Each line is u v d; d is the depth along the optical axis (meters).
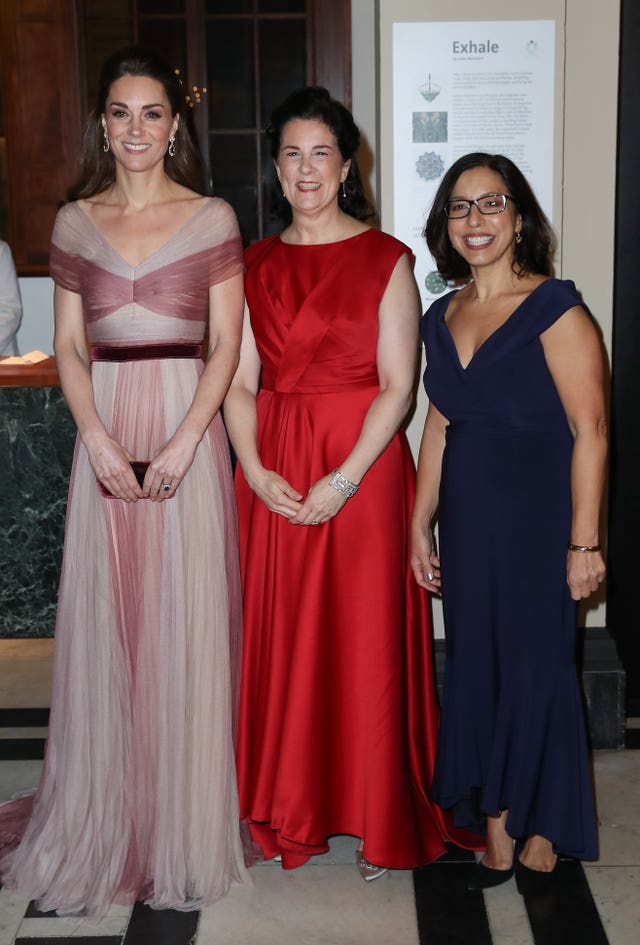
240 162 5.75
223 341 2.40
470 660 2.34
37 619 3.77
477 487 2.27
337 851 2.60
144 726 2.39
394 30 2.81
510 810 2.32
